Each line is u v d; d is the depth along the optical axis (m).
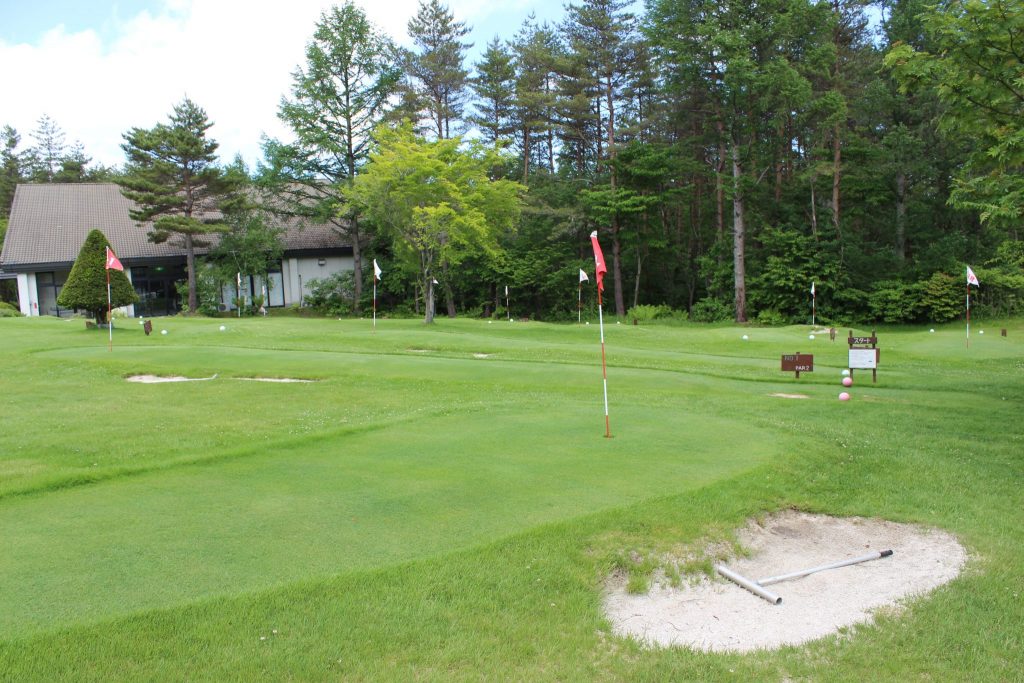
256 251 41.62
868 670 4.59
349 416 11.87
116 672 4.05
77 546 5.62
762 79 36.09
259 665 4.20
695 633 5.05
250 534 5.93
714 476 7.69
